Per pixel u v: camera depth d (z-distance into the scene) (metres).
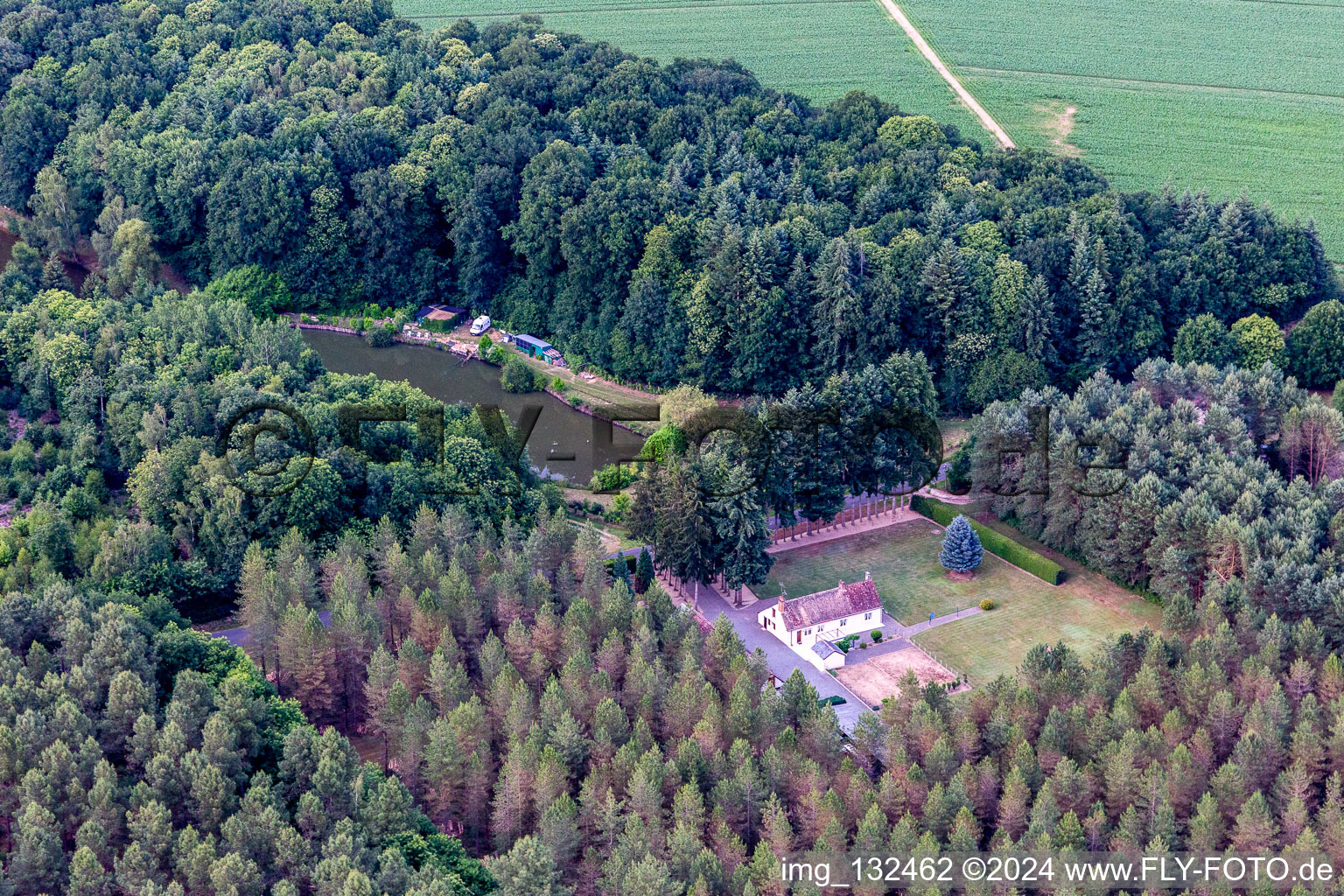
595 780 162.12
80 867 143.12
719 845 157.12
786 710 176.38
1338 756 169.62
